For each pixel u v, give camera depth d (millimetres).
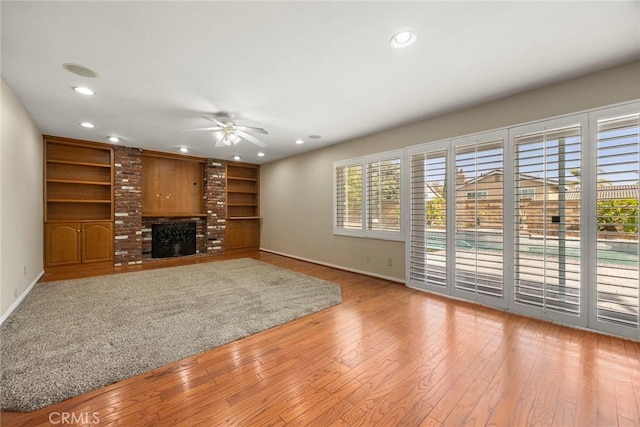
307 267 5406
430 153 3756
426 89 2902
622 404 1624
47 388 1743
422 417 1539
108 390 1756
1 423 1479
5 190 2795
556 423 1489
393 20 1849
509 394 1718
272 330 2639
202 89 2885
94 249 5254
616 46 2131
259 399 1688
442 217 3617
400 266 4238
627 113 2354
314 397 1706
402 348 2285
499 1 1678
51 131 4496
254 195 7883
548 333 2529
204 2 1664
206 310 3084
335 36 2020
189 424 1489
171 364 2053
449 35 2012
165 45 2115
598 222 2490
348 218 5031
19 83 2746
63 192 5164
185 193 6707
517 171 2977
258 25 1889
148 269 5133
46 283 4129
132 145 5492
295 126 4156
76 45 2104
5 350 2193
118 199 5500
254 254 6953
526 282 2947
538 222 2824
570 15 1794
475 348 2273
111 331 2545
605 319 2477
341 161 5148
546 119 2783
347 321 2844
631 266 2350
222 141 3875
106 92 2951
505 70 2508
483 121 3254
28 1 1634
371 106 3355
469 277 3365
